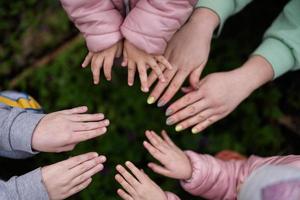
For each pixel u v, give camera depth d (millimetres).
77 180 1063
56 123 1067
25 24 1412
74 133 1063
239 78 1134
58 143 1061
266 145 1344
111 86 1361
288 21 1170
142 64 1066
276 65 1150
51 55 1401
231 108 1142
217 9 1142
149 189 1103
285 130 1360
